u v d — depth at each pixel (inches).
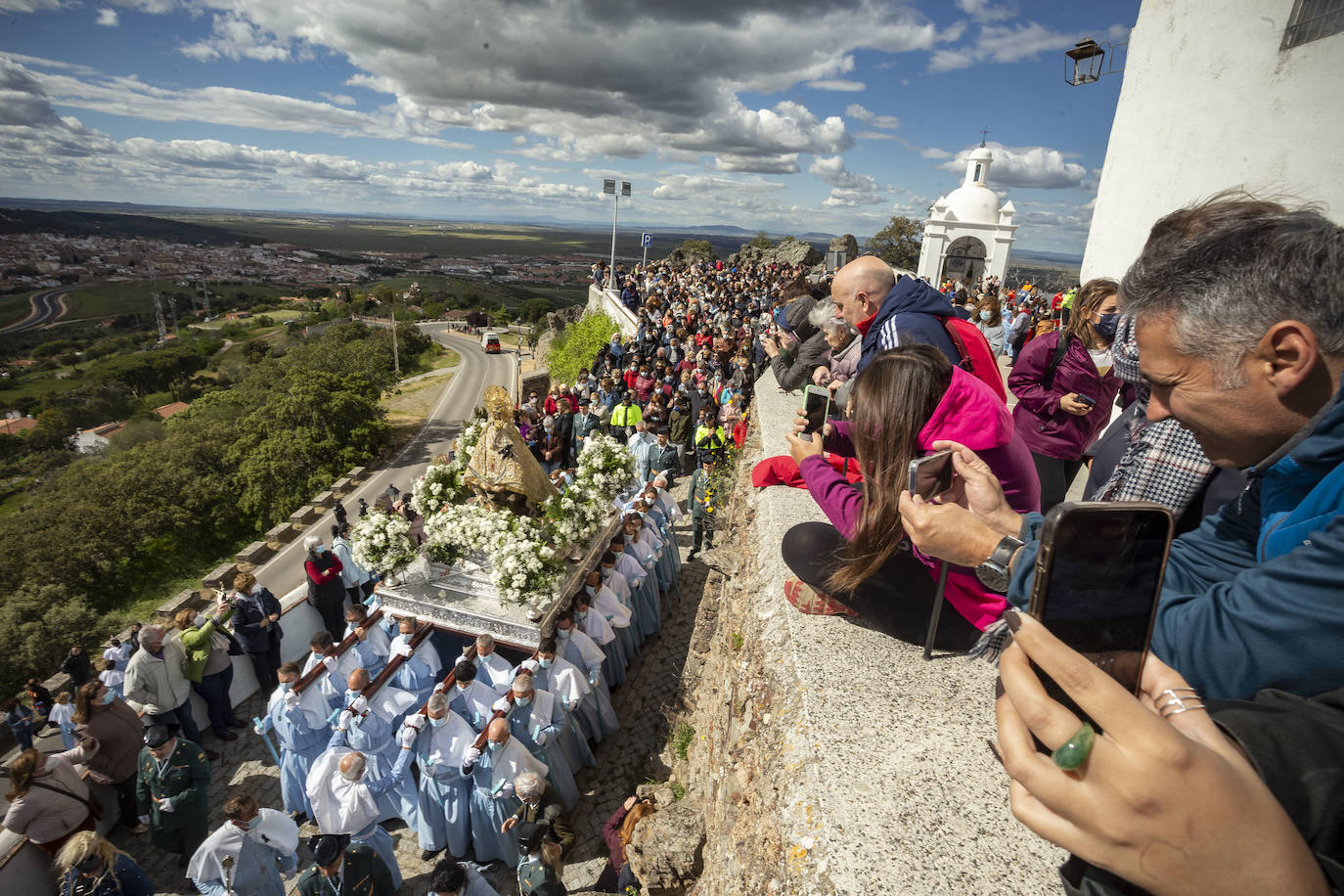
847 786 62.6
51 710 303.3
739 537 200.4
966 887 51.8
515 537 287.1
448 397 2600.9
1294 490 37.9
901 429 64.3
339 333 3624.5
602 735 303.1
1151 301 36.9
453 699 260.8
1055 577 26.2
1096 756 20.4
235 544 1553.9
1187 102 233.6
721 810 118.6
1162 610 37.4
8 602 1058.7
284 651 350.6
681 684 284.0
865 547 69.5
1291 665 29.5
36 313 7342.5
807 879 55.6
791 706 77.6
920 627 84.1
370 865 206.2
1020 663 24.5
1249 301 32.5
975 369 110.6
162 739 234.2
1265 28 203.0
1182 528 81.4
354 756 222.7
